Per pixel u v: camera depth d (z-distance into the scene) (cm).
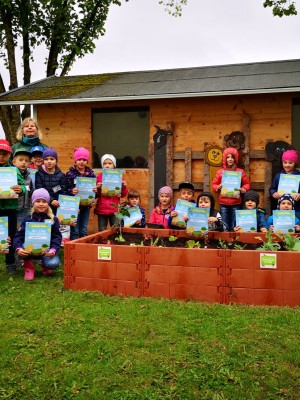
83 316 399
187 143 848
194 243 541
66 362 318
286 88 738
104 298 454
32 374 304
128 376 299
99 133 916
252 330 364
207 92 775
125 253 466
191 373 300
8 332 368
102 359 320
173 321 385
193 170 847
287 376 296
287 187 666
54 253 547
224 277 438
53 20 1563
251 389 283
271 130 800
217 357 321
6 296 470
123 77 1048
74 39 1614
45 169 674
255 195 654
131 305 427
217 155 824
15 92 994
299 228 582
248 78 851
